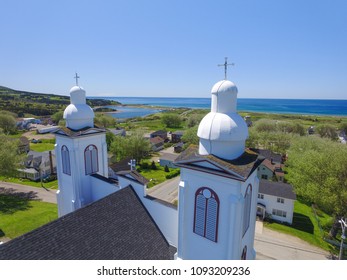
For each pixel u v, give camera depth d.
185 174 15.04
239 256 14.25
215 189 13.77
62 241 13.64
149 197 19.73
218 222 14.02
